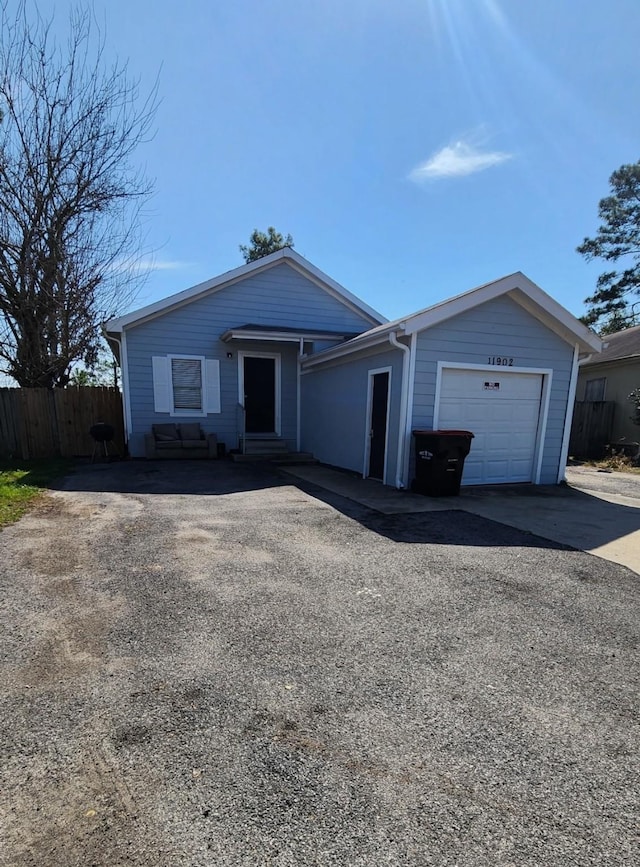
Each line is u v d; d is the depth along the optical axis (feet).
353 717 6.67
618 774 5.72
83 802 5.08
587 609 10.64
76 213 38.34
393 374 25.04
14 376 40.40
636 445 43.68
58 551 13.70
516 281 24.44
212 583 11.54
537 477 27.78
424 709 6.89
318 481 26.84
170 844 4.58
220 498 21.75
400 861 4.44
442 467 22.75
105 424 33.17
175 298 35.32
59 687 7.22
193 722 6.48
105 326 33.78
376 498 22.33
